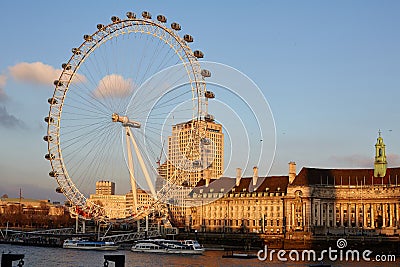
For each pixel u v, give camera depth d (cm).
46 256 18562
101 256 18675
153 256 19075
